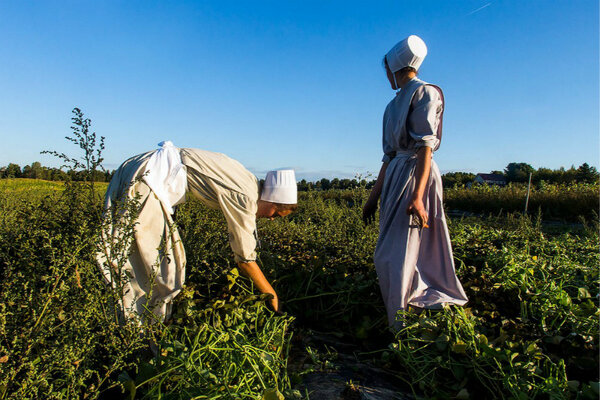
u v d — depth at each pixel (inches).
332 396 76.1
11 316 67.1
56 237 73.9
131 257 93.8
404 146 107.0
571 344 95.8
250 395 68.0
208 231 133.2
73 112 78.5
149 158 96.7
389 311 101.7
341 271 134.5
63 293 70.1
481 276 132.8
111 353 76.5
